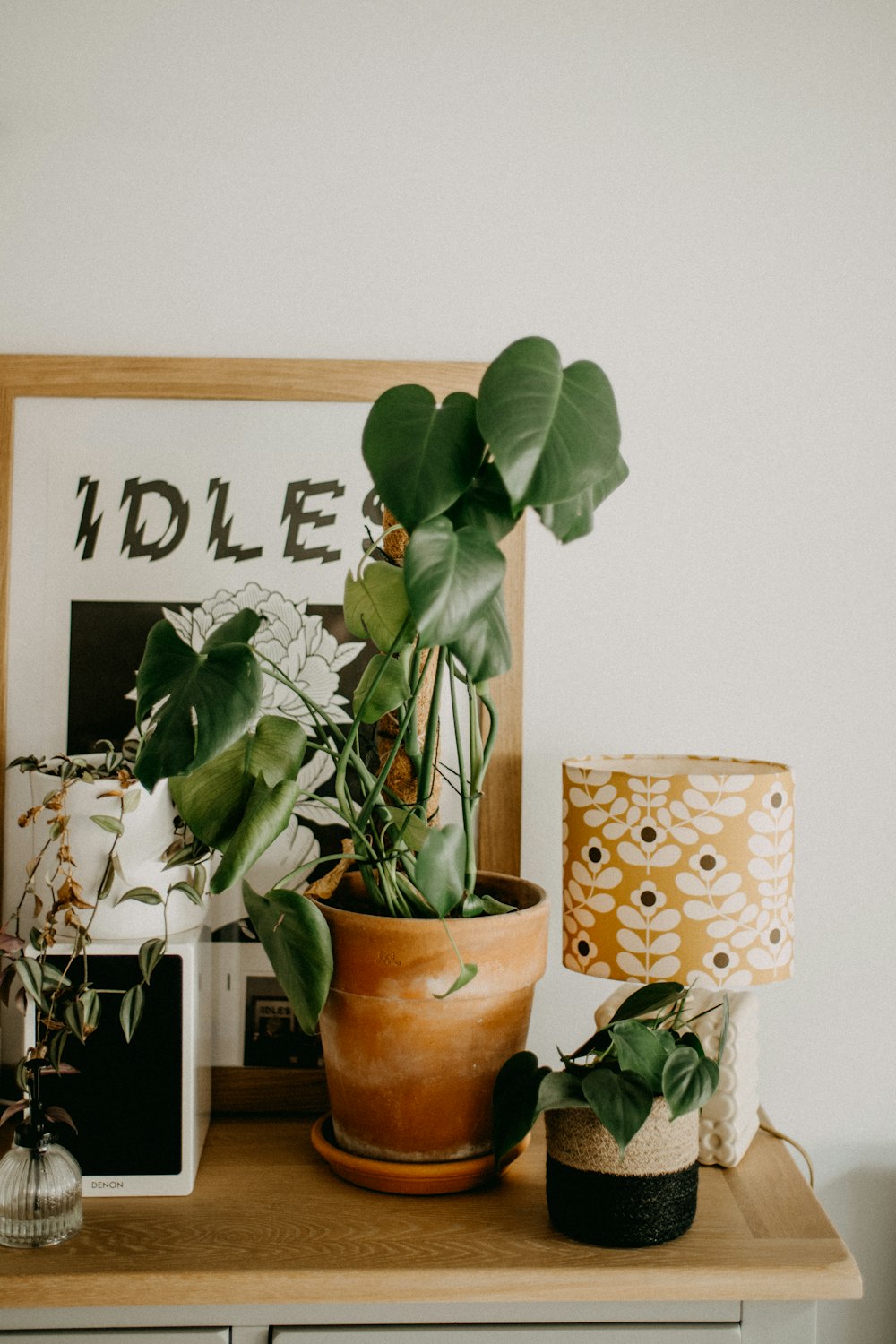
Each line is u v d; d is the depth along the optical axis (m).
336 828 1.23
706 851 1.00
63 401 1.25
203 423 1.25
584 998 1.30
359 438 1.26
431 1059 0.95
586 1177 0.89
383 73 1.29
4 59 1.27
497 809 1.27
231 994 1.23
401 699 0.97
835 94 1.31
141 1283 0.85
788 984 1.32
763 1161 1.08
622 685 1.30
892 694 1.32
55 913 1.01
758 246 1.31
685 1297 0.86
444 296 1.29
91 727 1.24
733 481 1.31
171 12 1.28
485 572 0.80
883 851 1.32
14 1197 0.89
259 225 1.28
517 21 1.30
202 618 1.25
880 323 1.32
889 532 1.32
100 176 1.27
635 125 1.30
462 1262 0.87
